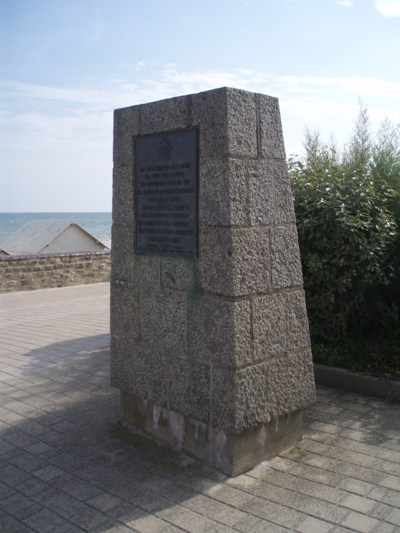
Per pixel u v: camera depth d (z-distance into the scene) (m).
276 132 3.50
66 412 4.45
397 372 4.75
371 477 3.27
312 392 3.77
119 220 3.92
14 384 5.24
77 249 18.91
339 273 5.05
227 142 3.18
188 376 3.52
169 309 3.61
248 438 3.40
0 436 4.00
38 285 12.48
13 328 8.08
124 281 3.91
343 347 5.25
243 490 3.16
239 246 3.24
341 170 5.54
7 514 2.98
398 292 5.59
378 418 4.20
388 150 6.07
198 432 3.52
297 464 3.47
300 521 2.83
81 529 2.82
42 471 3.45
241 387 3.27
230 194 3.20
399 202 5.43
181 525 2.83
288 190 3.59
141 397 3.89
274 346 3.48
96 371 5.57
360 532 2.72
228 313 3.24
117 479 3.32
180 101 3.42
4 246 19.27
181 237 3.49
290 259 3.60
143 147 3.69
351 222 4.77
